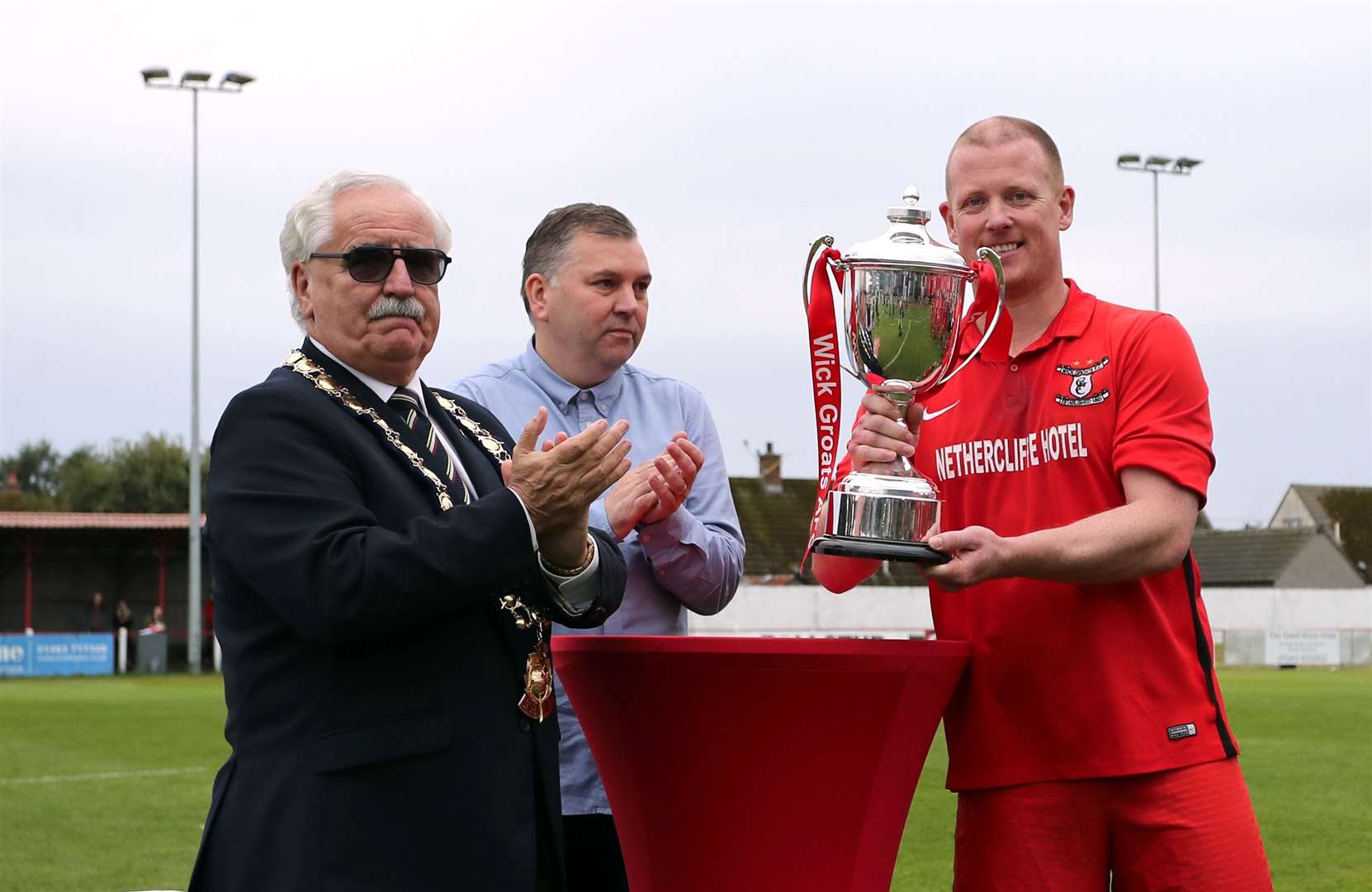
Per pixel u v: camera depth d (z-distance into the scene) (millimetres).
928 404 3148
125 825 9055
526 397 3766
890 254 2758
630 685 2523
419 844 2459
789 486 48781
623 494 3152
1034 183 2975
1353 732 15664
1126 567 2723
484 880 2488
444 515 2467
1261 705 20156
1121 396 2896
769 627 34531
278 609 2430
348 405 2662
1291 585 55406
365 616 2365
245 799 2514
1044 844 2891
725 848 2525
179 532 41062
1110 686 2852
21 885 7016
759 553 45625
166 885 7016
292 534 2439
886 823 2580
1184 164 41531
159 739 15344
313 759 2463
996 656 2928
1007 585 2920
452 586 2389
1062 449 2939
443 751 2500
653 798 2580
